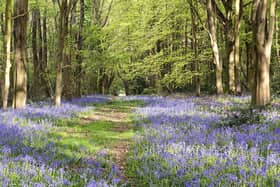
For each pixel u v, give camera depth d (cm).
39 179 496
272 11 1441
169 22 3056
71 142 888
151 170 579
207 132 909
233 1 2455
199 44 3105
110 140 980
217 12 2398
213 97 2123
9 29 1312
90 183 494
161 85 3575
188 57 2886
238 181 506
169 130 972
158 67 3288
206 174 533
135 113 1559
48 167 572
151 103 2003
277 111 1245
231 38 2338
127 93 4541
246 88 3147
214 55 2319
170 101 1986
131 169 653
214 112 1364
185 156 645
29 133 882
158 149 732
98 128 1220
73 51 2433
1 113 1273
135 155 721
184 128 998
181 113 1349
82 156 710
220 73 2327
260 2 1451
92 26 2559
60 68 1745
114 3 3544
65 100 2197
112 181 522
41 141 809
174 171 566
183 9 2869
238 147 691
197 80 2622
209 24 2297
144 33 3275
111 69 3612
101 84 3962
